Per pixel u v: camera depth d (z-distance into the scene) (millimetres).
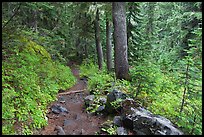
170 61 15164
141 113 7141
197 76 7172
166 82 10172
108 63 21125
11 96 7898
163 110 7996
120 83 11234
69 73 19594
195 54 8086
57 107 9547
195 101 7785
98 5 17828
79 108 10203
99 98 10164
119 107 8164
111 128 7219
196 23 15664
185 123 6969
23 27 15328
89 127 7758
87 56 33188
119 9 12102
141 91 9188
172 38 17828
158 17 25703
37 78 11328
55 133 7242
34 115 7781
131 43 20453
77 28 24344
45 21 21969
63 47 28859
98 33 22766
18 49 12359
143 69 8844
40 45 18094
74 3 19609
